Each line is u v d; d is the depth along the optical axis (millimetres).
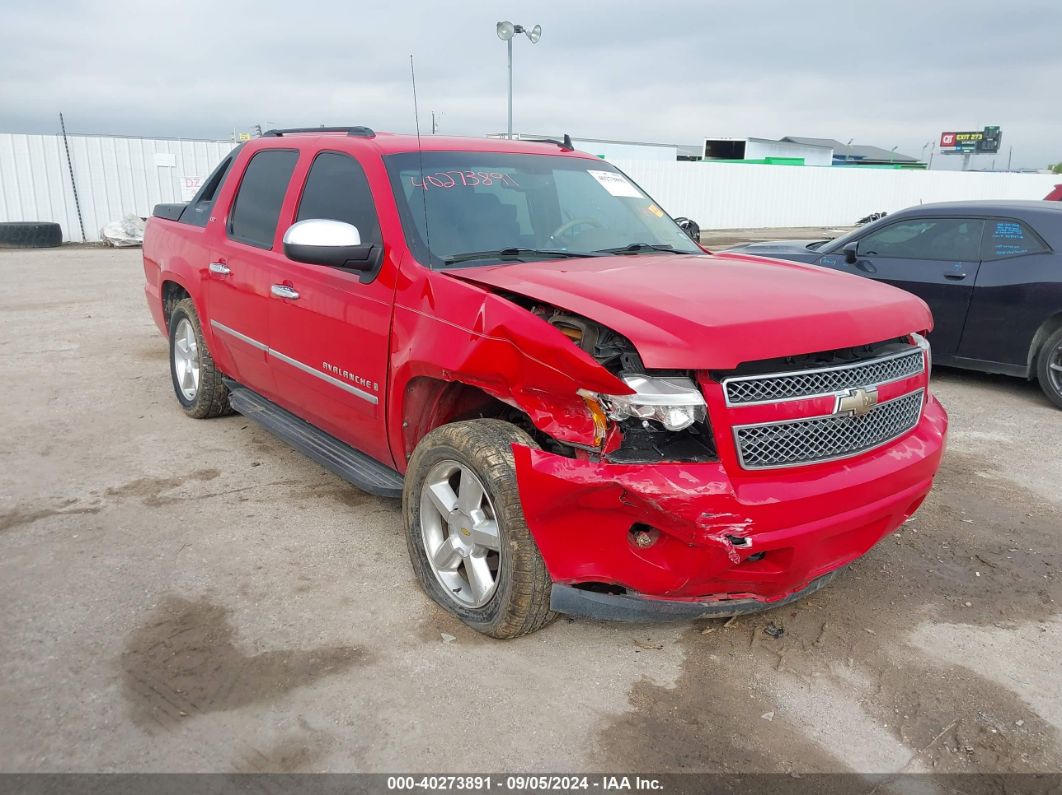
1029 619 3377
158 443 5250
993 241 6871
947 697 2842
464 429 3021
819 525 2684
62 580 3479
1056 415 6430
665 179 28312
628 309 2709
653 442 2648
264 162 4746
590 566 2740
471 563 3117
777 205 31422
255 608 3293
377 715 2666
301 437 4332
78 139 19469
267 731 2576
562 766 2465
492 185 3893
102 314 9891
